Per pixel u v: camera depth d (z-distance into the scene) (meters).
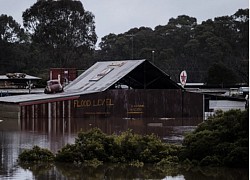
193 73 125.75
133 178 24.59
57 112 60.75
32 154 28.64
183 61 130.50
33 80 103.12
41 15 130.50
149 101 65.38
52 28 130.00
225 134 26.73
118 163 27.78
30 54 130.62
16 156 30.08
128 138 28.70
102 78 67.81
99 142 28.52
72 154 28.17
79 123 54.09
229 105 75.75
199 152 27.23
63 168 26.66
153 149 28.36
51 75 91.31
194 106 67.06
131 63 68.25
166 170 26.23
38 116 60.00
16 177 24.48
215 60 128.62
